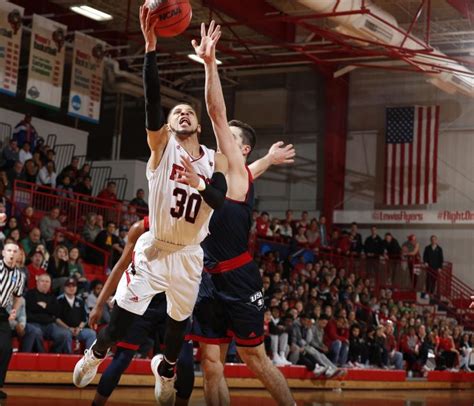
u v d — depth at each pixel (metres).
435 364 21.92
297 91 30.08
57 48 21.00
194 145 5.33
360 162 29.34
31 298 12.57
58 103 21.12
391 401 13.15
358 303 22.28
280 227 24.91
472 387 21.72
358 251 27.02
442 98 28.53
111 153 28.75
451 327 24.38
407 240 27.81
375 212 28.69
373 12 19.84
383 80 29.27
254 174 6.46
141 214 22.09
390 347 20.66
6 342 8.56
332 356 18.14
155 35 5.11
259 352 5.71
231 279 5.68
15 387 10.76
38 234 15.59
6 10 19.84
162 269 5.34
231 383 14.21
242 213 5.74
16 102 26.30
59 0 23.36
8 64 19.89
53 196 19.20
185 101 28.88
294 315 17.17
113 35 25.86
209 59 5.65
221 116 5.74
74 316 12.94
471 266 27.67
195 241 5.36
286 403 5.69
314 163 29.55
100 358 5.74
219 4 20.66
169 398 5.90
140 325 6.34
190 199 5.21
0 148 23.25
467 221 27.75
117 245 18.42
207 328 5.79
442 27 24.42
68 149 25.58
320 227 26.09
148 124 5.09
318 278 22.92
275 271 21.62
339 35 20.64
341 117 29.42
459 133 28.28
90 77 22.22
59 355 11.74
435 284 26.75
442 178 28.36
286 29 23.89
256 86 30.66
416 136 28.00
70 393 10.17
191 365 6.33
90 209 20.81
